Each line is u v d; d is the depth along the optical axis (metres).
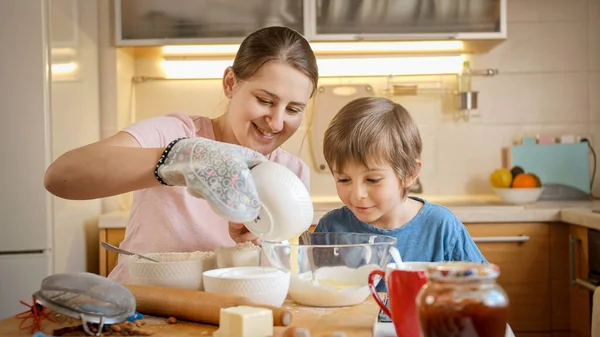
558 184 3.23
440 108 3.33
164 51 3.18
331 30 2.97
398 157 1.55
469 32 2.97
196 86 3.31
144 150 1.13
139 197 1.58
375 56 3.28
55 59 2.56
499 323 0.78
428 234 1.67
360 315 1.10
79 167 1.11
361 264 1.19
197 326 1.02
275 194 1.14
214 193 1.02
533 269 2.73
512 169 3.09
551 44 3.29
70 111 2.71
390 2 2.96
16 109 2.50
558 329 2.73
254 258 1.23
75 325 0.98
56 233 2.55
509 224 2.73
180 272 1.16
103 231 2.75
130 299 1.01
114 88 3.08
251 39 1.47
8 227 2.51
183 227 1.56
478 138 3.32
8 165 2.50
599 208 2.71
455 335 0.78
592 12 3.28
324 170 3.31
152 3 2.98
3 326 0.99
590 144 3.29
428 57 3.29
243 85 1.48
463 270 0.79
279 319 0.97
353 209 1.59
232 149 1.08
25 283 2.51
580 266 2.63
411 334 0.99
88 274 1.02
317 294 1.17
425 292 0.81
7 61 2.50
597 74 3.29
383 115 1.57
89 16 2.97
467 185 3.33
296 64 1.45
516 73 3.30
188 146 1.08
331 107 3.31
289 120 1.51
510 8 3.29
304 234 1.36
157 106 3.32
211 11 2.97
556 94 3.30
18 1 2.50
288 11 2.96
